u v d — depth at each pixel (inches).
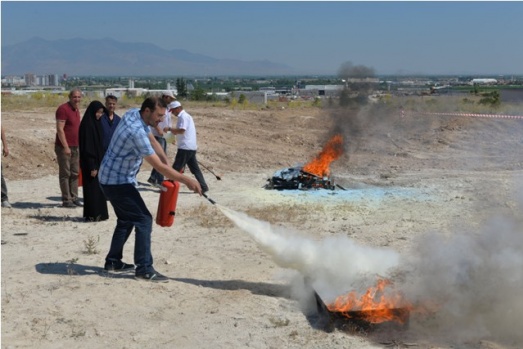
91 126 406.0
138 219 291.1
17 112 983.0
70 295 270.4
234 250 350.0
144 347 224.1
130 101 1306.6
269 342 229.9
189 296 273.9
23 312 250.5
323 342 230.5
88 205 413.4
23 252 339.9
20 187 548.4
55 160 658.8
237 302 268.2
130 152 285.1
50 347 221.3
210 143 825.5
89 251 339.9
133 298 268.8
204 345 226.8
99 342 226.7
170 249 351.9
